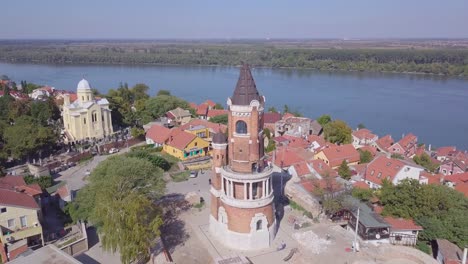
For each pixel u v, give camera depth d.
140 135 128.25
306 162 91.94
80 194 69.81
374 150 114.44
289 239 62.56
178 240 63.53
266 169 60.03
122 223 55.09
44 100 148.88
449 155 114.50
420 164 106.62
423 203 66.56
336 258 56.97
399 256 58.12
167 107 155.12
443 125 164.38
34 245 63.66
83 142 123.56
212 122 135.38
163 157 106.25
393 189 71.56
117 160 74.19
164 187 74.56
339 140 126.88
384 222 63.38
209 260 57.94
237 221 59.22
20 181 77.94
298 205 75.56
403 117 176.88
